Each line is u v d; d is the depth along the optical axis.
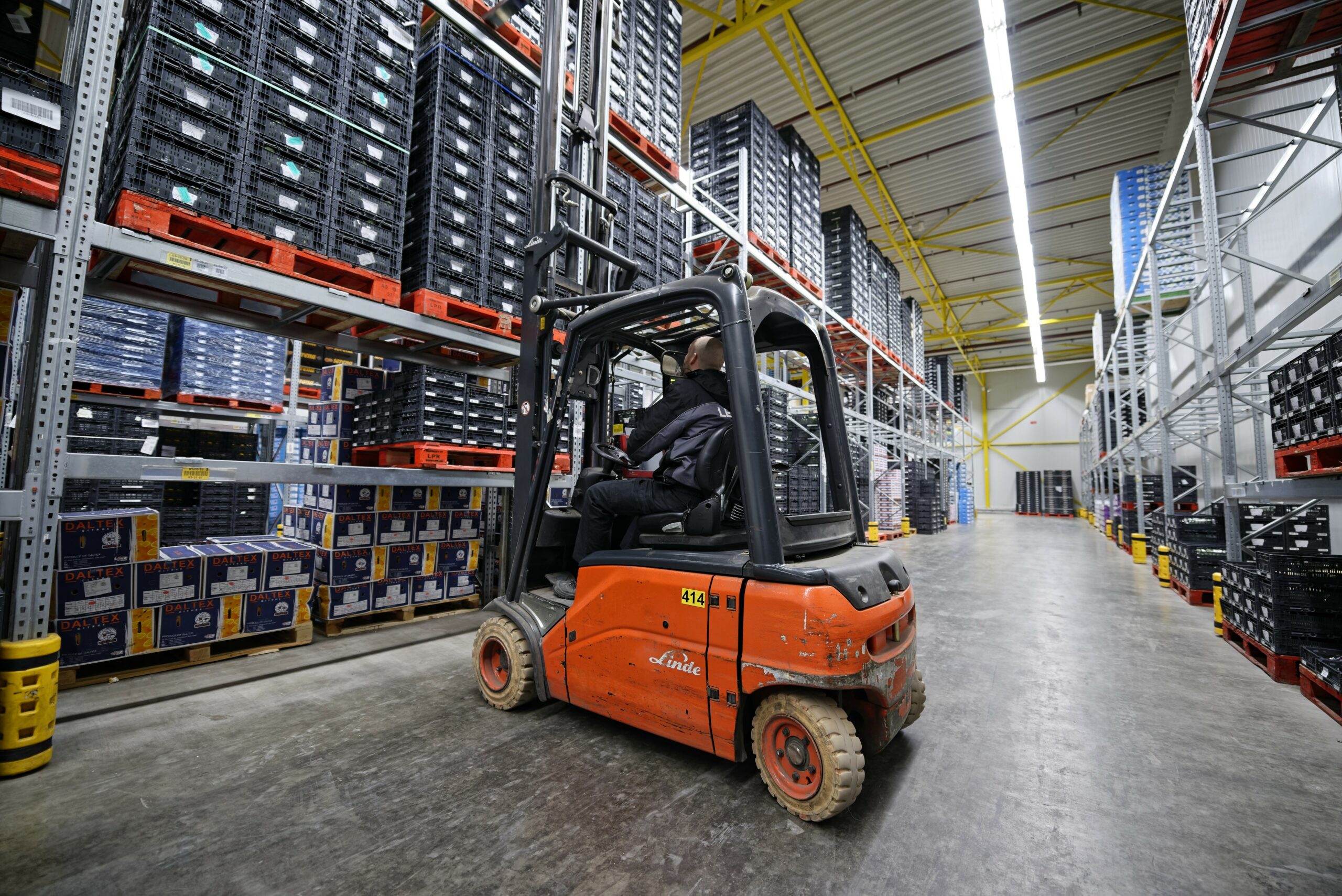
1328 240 6.40
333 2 3.75
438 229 4.33
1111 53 10.46
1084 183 14.60
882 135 12.79
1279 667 4.02
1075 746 2.98
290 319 4.29
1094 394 20.17
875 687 2.29
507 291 4.82
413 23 4.23
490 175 4.70
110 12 2.82
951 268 19.78
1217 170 10.44
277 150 3.49
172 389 6.66
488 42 4.67
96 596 3.44
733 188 9.16
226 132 3.29
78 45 2.80
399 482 4.43
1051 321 24.52
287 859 1.94
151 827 2.11
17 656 2.45
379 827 2.13
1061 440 31.36
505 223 4.82
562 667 2.98
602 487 3.13
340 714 3.19
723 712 2.36
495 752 2.76
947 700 3.63
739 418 2.39
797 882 1.87
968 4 9.71
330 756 2.69
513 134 4.90
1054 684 3.95
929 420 23.08
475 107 4.62
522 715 3.20
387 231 4.05
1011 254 18.44
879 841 2.12
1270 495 4.63
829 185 14.83
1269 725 3.27
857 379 16.44
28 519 2.55
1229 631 4.99
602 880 1.86
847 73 11.27
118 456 2.95
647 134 6.62
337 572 4.66
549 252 3.44
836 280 13.02
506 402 5.31
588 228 4.39
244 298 4.23
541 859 1.96
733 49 10.78
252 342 7.08
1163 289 10.90
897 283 16.50
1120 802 2.43
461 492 5.57
